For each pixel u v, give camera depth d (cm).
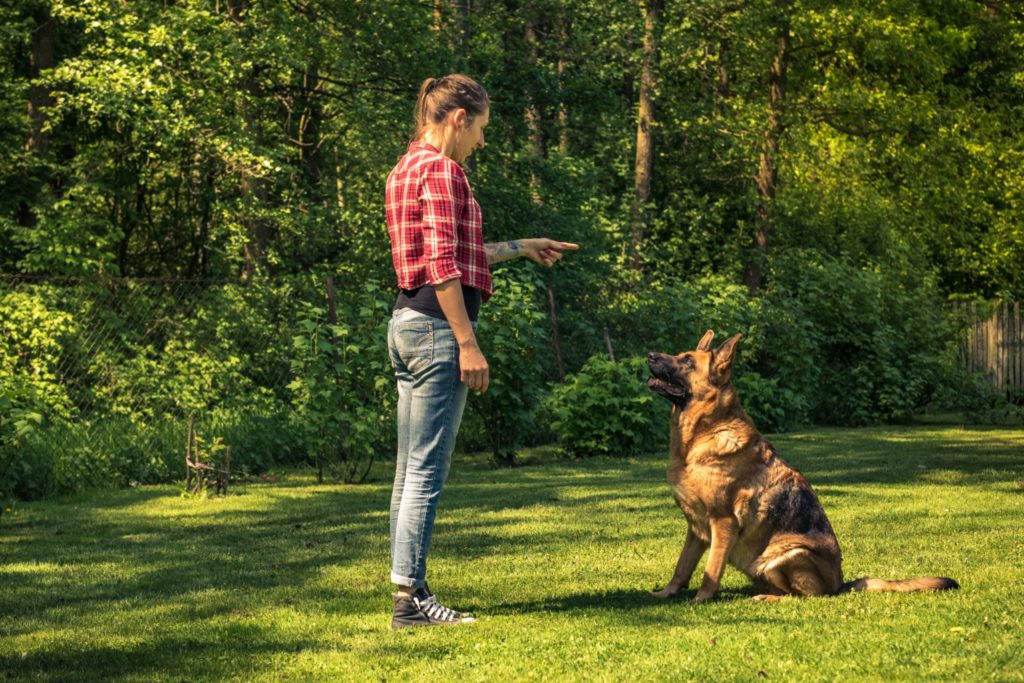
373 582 512
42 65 1652
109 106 1352
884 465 1052
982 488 866
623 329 1559
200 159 1684
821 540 457
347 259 1575
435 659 359
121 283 1115
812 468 1027
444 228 390
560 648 369
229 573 541
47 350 1051
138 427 1029
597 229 1908
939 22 2806
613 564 554
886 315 1797
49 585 514
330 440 1018
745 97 2664
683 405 468
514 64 1878
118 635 409
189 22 1405
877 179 2673
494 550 601
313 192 1697
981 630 385
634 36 2031
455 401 409
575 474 1011
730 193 2492
